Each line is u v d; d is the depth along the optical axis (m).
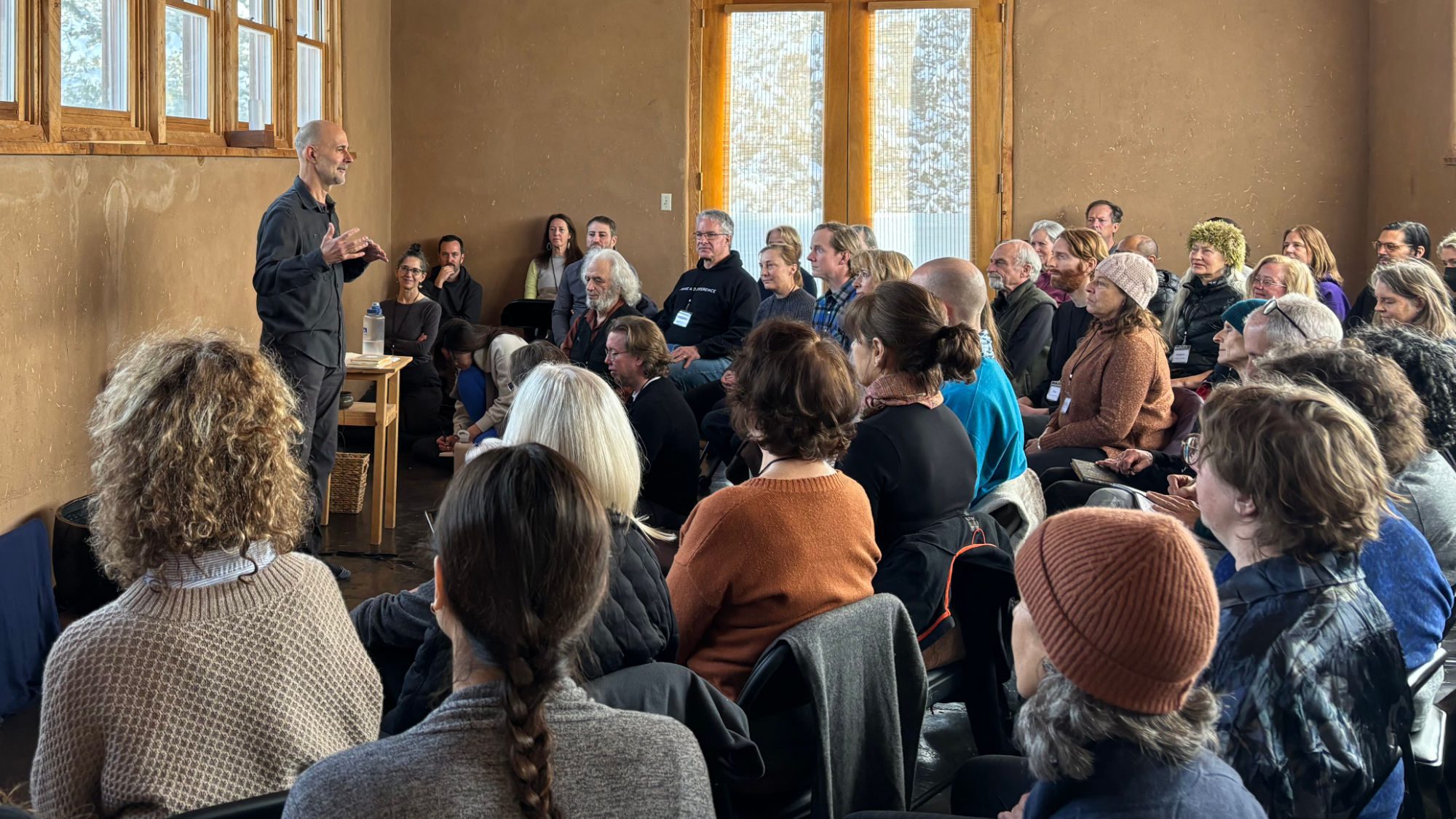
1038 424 5.15
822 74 8.85
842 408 2.21
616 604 1.94
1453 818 2.37
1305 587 1.61
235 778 1.49
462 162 8.95
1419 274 3.66
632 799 1.08
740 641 2.18
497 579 1.04
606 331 5.78
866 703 2.12
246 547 1.51
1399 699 1.65
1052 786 1.25
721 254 6.31
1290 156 8.55
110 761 1.45
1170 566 1.18
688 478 4.11
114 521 1.49
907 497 2.58
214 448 1.49
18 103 4.06
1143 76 8.60
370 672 1.65
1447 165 7.51
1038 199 8.76
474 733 1.04
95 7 4.57
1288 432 1.62
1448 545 2.32
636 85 8.81
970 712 2.71
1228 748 1.57
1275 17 8.48
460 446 5.55
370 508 5.79
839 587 2.20
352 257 4.63
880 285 2.74
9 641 3.58
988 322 3.60
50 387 4.19
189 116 5.45
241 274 5.89
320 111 7.47
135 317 4.80
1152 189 8.66
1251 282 4.87
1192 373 5.66
